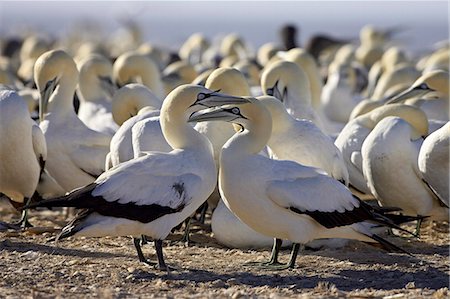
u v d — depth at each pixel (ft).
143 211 43.68
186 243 52.95
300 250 51.57
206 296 40.37
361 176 59.16
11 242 51.62
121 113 63.41
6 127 55.01
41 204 42.45
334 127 80.12
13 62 145.59
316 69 80.33
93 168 61.26
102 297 40.24
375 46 159.43
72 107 63.16
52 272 44.75
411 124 58.70
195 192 44.83
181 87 46.37
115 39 210.18
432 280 44.93
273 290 41.88
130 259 47.91
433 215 55.57
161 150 52.06
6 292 41.14
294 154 52.49
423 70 111.65
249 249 51.62
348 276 45.39
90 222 43.19
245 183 45.09
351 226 45.80
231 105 46.01
